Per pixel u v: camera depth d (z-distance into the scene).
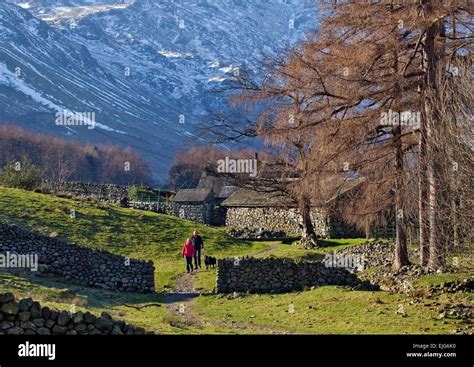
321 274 32.38
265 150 42.00
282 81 39.22
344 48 32.44
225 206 78.56
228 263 33.34
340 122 31.78
